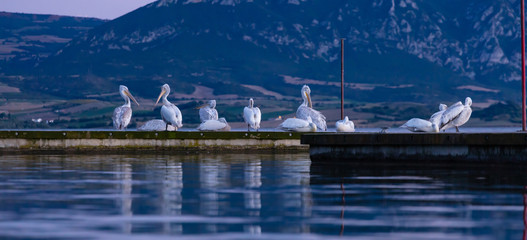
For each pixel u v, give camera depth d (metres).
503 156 23.41
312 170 23.61
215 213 14.44
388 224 13.30
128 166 26.02
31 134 36.12
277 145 38.44
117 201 15.98
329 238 12.21
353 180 20.19
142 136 37.25
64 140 36.44
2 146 35.84
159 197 16.66
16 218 13.82
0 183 19.59
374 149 25.83
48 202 15.80
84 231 12.67
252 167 25.34
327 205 15.44
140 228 12.95
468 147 24.00
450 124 33.47
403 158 25.23
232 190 18.02
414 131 32.56
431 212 14.52
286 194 17.17
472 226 13.10
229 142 37.94
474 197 16.53
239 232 12.66
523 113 35.69
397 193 17.25
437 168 23.67
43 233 12.49
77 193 17.34
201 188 18.42
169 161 29.06
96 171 23.62
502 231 12.67
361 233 12.56
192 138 37.66
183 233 12.56
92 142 36.72
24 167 25.45
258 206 15.30
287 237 12.29
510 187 18.36
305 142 27.31
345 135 26.25
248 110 42.50
